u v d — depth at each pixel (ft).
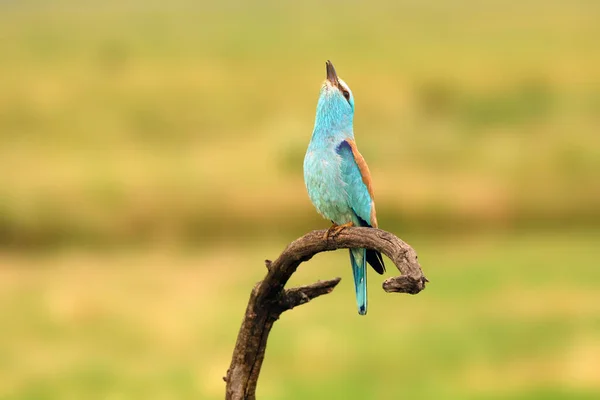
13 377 68.49
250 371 24.93
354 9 331.57
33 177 144.56
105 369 69.21
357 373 67.82
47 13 316.81
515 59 244.22
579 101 199.62
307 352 72.08
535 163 151.94
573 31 282.36
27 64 233.76
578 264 102.27
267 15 316.81
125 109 195.52
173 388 65.41
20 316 84.64
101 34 274.77
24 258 116.37
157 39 267.59
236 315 84.33
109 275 104.17
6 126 184.55
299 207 137.28
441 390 63.82
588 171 147.95
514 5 333.62
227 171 148.97
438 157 155.94
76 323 81.92
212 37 273.75
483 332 76.64
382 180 143.43
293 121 183.62
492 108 195.72
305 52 257.14
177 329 79.66
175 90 211.61
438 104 204.13
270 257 114.11
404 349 72.38
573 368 67.05
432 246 118.62
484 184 141.49
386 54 255.29
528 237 123.24
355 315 83.46
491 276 96.78
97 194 138.00
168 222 130.82
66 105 199.00
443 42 269.23
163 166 152.87
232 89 215.51
